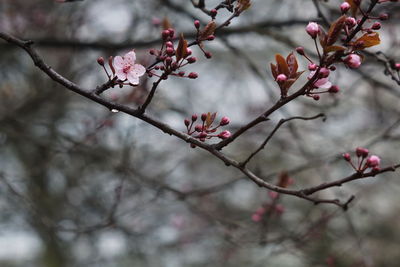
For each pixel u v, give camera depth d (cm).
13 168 791
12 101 715
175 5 584
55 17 678
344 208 247
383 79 723
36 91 700
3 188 644
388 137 505
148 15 607
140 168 688
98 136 610
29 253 1043
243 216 704
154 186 536
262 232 482
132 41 565
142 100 512
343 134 657
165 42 234
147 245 753
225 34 545
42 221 496
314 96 220
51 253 954
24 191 679
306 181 806
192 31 577
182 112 589
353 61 205
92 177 721
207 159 842
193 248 800
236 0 267
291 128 552
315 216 686
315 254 614
